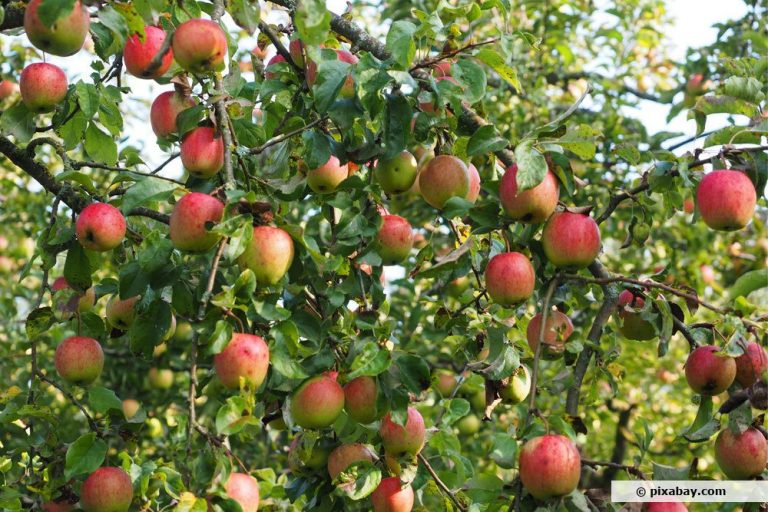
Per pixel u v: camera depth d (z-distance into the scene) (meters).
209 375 2.27
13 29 2.25
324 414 1.96
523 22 4.14
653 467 2.07
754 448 2.06
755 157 2.08
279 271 1.90
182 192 2.01
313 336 1.99
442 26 2.05
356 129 2.20
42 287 2.21
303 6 1.92
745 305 2.03
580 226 2.06
